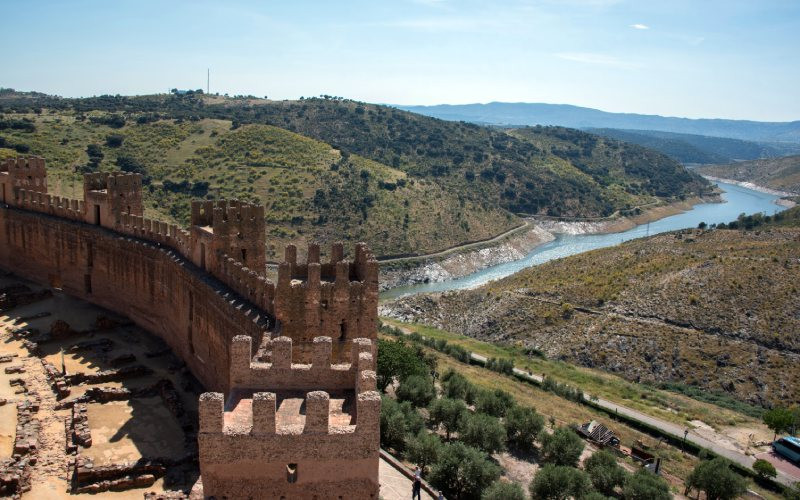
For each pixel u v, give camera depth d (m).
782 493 70.06
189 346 61.44
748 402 112.62
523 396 89.56
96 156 188.00
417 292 189.62
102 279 76.50
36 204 85.38
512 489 46.84
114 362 62.34
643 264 163.12
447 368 98.38
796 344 121.88
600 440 74.25
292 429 28.03
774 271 142.00
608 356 129.88
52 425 50.06
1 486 40.72
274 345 31.73
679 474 69.88
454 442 55.56
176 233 67.69
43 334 68.56
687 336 130.25
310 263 45.12
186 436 49.50
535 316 149.12
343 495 28.66
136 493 42.22
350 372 32.16
